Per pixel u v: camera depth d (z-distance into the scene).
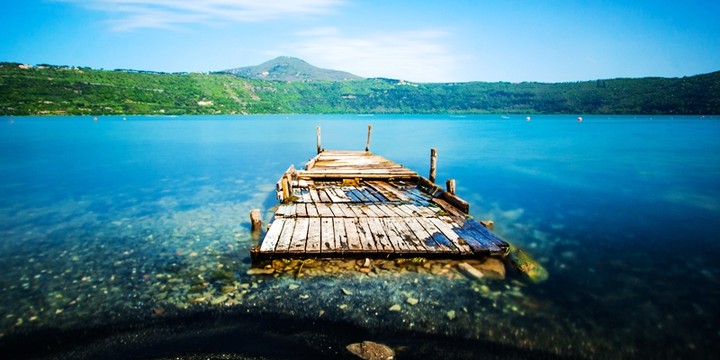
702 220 14.59
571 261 10.27
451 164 31.02
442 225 10.98
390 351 5.95
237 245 10.95
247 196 18.33
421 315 6.98
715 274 9.59
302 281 8.19
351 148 43.53
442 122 122.25
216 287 8.05
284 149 42.06
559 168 28.66
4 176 24.22
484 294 7.82
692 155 36.69
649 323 7.14
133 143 47.91
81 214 14.82
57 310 7.20
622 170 27.56
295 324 6.66
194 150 40.38
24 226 13.08
